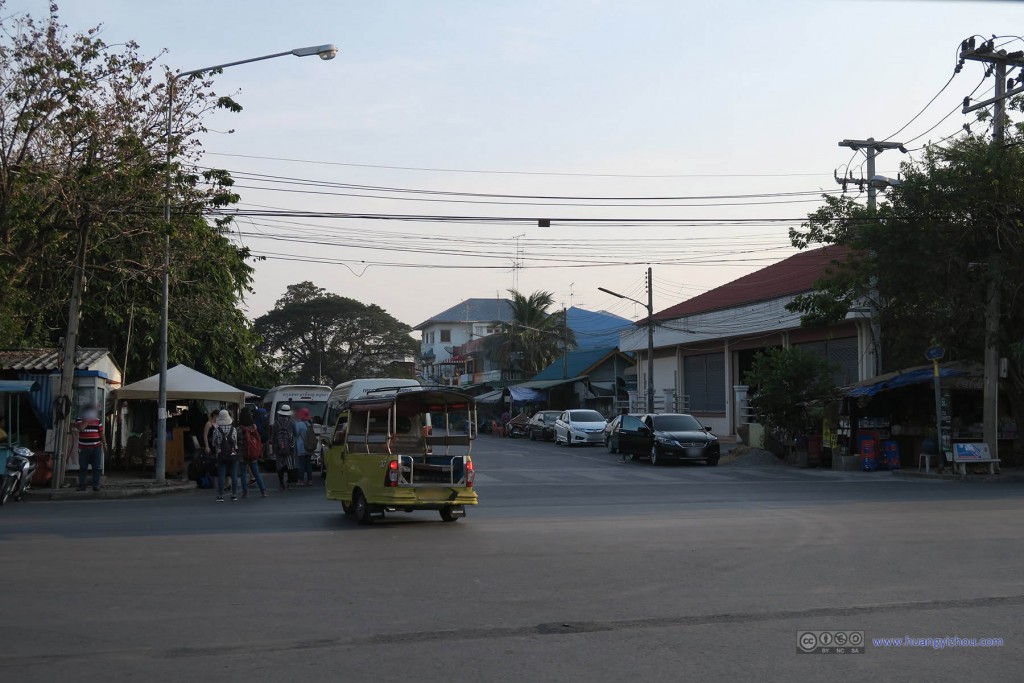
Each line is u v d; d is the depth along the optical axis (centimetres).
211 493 2180
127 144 2022
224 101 2133
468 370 8838
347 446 1562
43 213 2072
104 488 2127
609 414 5834
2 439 2019
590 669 646
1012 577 969
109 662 670
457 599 873
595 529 1388
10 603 861
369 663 663
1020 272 2422
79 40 2027
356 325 8231
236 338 3638
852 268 2702
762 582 948
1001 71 2408
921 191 2430
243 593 903
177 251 2375
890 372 3197
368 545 1225
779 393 3062
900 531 1325
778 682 616
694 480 2461
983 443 2500
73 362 2175
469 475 1493
